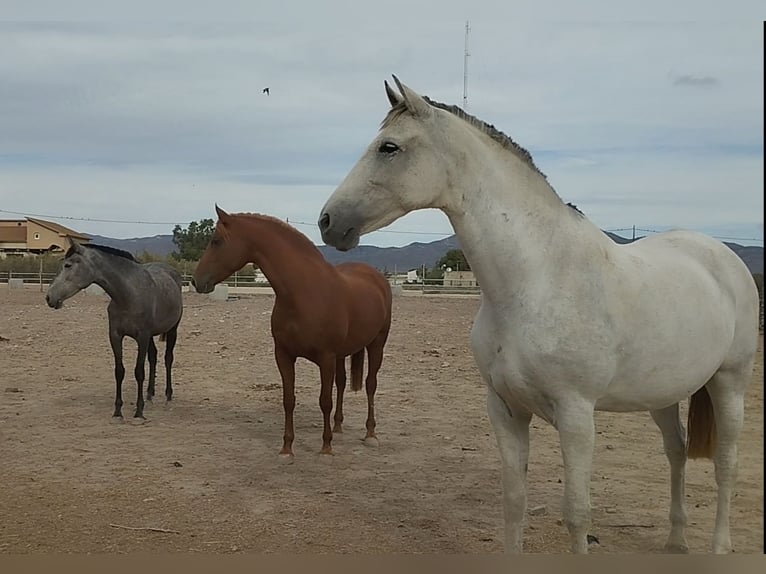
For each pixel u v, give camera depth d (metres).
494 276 3.03
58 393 8.37
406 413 7.51
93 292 21.95
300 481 5.15
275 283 5.50
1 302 19.16
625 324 3.01
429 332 13.95
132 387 8.79
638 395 3.17
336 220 3.03
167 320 7.59
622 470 5.53
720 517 3.70
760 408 7.59
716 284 3.53
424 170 3.01
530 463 5.69
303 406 7.84
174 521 4.27
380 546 3.89
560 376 2.92
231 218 5.66
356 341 5.90
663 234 3.81
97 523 4.20
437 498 4.79
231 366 10.35
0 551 3.71
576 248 3.03
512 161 3.10
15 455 5.74
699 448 3.81
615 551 3.88
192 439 6.36
